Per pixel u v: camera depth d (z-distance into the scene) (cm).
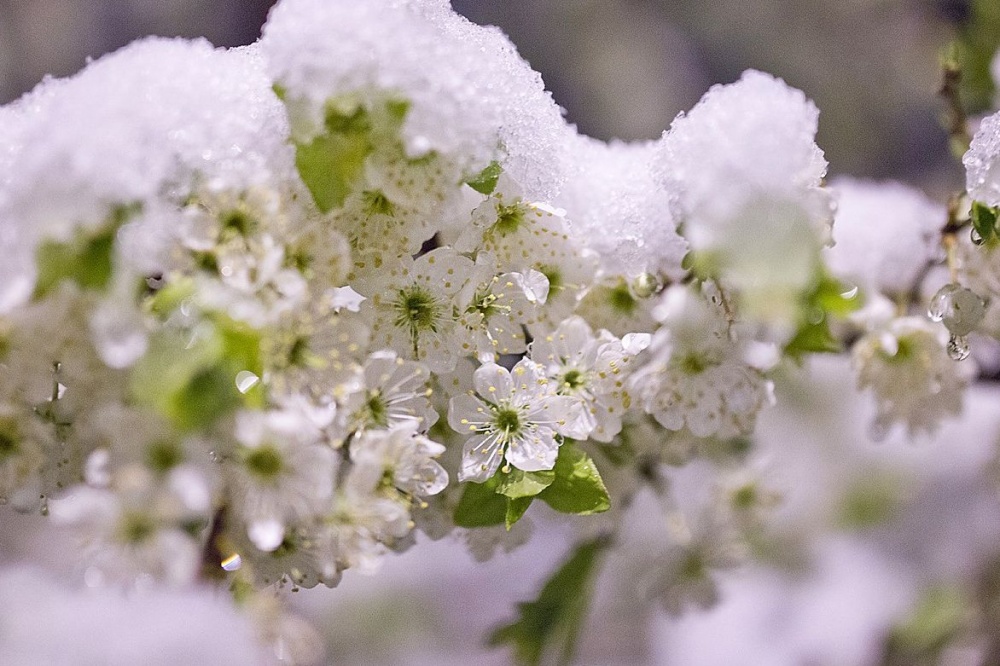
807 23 202
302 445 72
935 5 169
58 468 75
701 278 76
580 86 217
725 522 89
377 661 123
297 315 73
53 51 208
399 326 75
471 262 75
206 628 74
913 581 109
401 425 74
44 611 75
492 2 218
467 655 125
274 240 74
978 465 100
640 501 101
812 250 75
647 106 216
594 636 121
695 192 75
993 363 85
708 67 216
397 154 74
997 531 107
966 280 78
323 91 73
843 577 112
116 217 72
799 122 75
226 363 71
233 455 72
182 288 72
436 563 133
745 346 77
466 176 74
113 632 75
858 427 115
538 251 76
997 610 103
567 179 77
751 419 77
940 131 177
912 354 80
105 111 73
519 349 76
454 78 74
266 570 75
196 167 74
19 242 72
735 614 117
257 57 75
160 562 70
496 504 76
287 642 75
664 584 89
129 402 73
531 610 83
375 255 75
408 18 74
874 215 83
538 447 75
